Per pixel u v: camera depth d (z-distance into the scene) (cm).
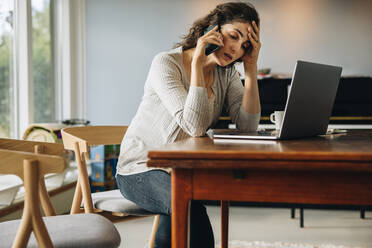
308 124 147
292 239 297
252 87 180
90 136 209
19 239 105
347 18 436
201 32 167
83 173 169
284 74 446
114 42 471
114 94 473
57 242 118
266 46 447
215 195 102
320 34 439
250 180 100
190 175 103
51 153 165
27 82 360
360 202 96
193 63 151
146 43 468
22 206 276
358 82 382
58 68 437
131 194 152
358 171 94
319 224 335
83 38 470
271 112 384
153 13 465
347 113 383
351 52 436
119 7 470
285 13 443
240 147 110
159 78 157
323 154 94
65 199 340
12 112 355
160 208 146
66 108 445
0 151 103
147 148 155
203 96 149
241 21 162
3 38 340
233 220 346
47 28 414
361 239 297
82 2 467
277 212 371
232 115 189
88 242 120
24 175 105
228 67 180
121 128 220
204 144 121
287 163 95
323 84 149
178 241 104
